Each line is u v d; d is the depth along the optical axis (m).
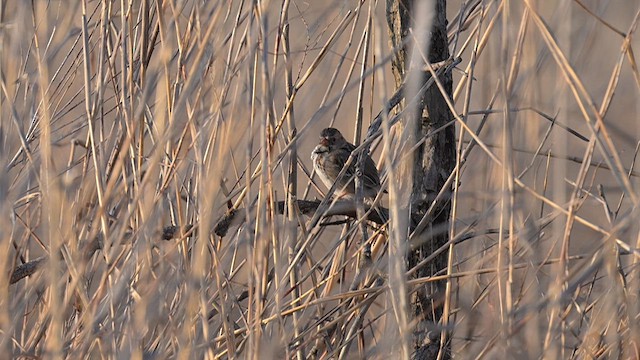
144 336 6.33
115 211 7.15
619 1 12.90
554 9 7.75
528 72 7.19
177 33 7.12
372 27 8.02
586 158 6.71
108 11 7.27
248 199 6.49
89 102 6.88
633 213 6.02
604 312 6.52
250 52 6.27
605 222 10.65
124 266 6.41
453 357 8.41
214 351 7.12
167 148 7.12
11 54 6.32
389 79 11.58
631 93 13.23
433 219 7.48
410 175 7.16
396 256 6.02
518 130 7.48
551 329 6.14
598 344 6.76
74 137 8.79
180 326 6.52
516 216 7.02
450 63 7.00
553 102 7.57
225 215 7.28
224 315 6.55
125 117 6.96
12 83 6.32
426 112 7.43
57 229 5.95
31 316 7.81
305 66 10.30
